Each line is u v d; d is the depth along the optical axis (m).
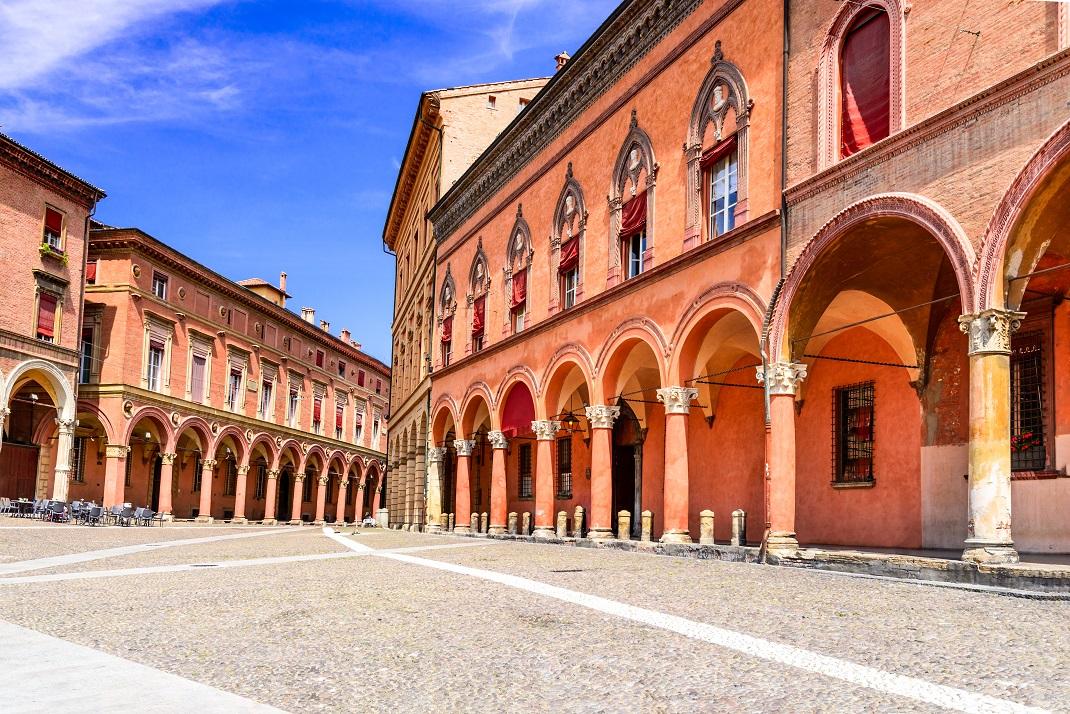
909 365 18.28
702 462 25.27
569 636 7.84
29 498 44.06
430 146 43.25
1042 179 11.59
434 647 7.49
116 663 6.72
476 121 40.88
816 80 16.56
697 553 18.12
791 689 5.69
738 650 7.00
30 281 39.34
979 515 12.02
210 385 54.22
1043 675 5.90
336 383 74.00
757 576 13.16
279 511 74.81
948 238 13.00
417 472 40.97
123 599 10.99
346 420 76.56
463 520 33.47
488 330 32.97
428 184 43.78
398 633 8.21
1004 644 7.02
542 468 27.09
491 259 33.25
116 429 44.94
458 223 37.38
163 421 48.62
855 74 15.91
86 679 6.12
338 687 6.07
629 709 5.36
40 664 6.67
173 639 8.00
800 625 8.17
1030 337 16.22
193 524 50.31
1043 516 15.64
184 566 16.38
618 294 23.14
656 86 22.42
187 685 5.94
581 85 26.02
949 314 17.69
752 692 5.65
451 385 36.25
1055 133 11.38
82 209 42.78
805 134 16.77
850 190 15.26
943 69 13.71
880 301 17.92
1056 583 10.32
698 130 20.53
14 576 14.18
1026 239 12.10
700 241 20.16
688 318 19.88
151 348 48.50
